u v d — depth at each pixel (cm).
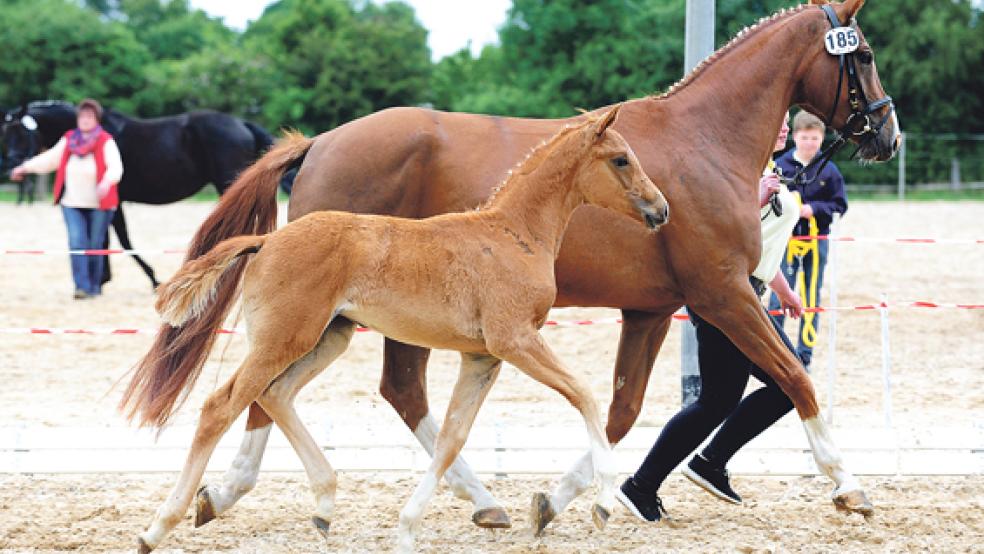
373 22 5000
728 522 701
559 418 956
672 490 782
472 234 612
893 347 1305
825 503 742
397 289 596
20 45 4453
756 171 720
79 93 4497
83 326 1387
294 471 807
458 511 729
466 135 703
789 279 1046
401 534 609
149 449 802
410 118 705
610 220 680
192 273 587
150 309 1528
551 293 622
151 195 1680
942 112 4150
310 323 588
